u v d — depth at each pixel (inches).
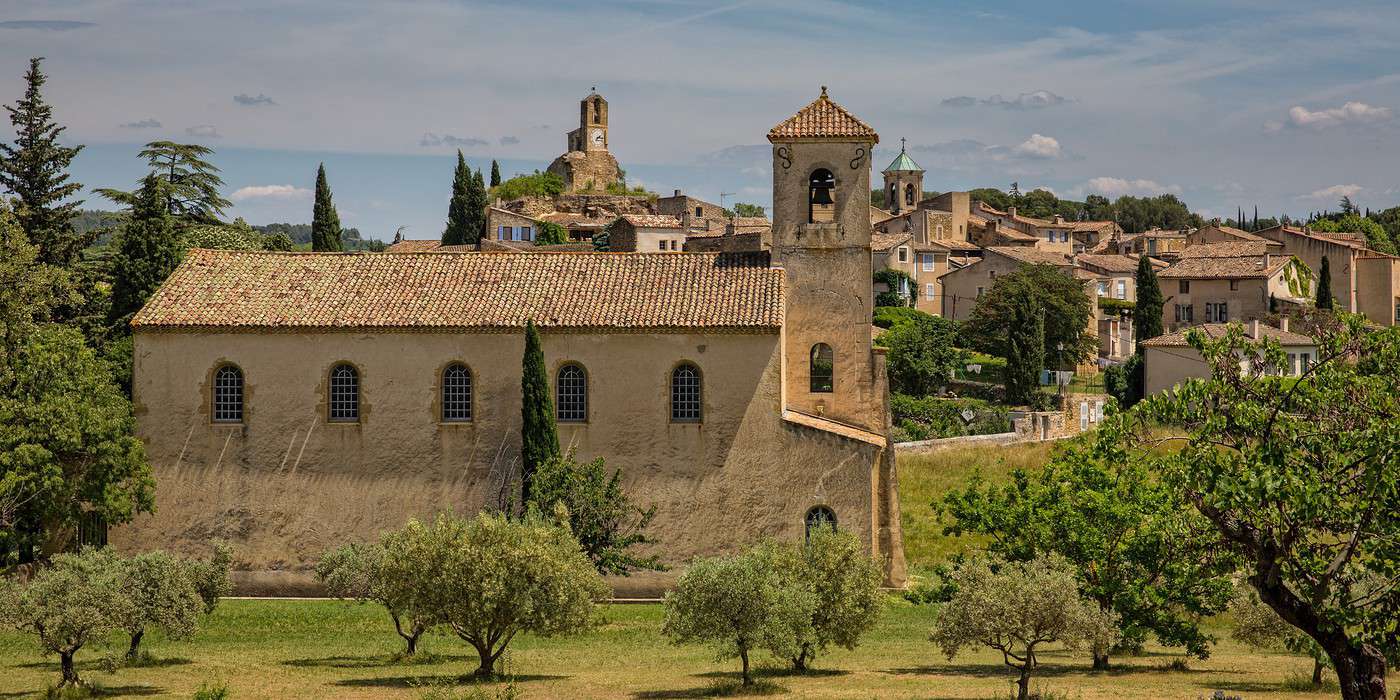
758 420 2170.3
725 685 1546.5
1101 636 1422.2
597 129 7544.3
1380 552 1134.4
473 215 6171.3
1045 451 3157.0
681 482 2174.0
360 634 1977.1
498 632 1632.6
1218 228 7130.9
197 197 4229.8
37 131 3435.0
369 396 2194.9
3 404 2069.4
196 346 2202.3
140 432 2204.7
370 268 2316.7
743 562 1572.3
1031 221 7775.6
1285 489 1108.5
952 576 1665.8
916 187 7667.3
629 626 2027.6
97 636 1523.1
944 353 4217.5
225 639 1924.2
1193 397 1218.0
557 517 1909.4
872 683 1582.2
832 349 2301.9
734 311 2185.0
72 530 2190.0
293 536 2196.1
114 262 2925.7
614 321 2169.0
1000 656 1881.2
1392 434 1095.0
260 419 2199.8
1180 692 1499.8
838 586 1681.8
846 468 2165.4
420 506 2187.5
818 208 2400.3
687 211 6378.0
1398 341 1195.3
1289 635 1603.1
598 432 2183.8
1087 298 4990.2
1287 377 1230.3
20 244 2605.8
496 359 2188.7
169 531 2199.8
